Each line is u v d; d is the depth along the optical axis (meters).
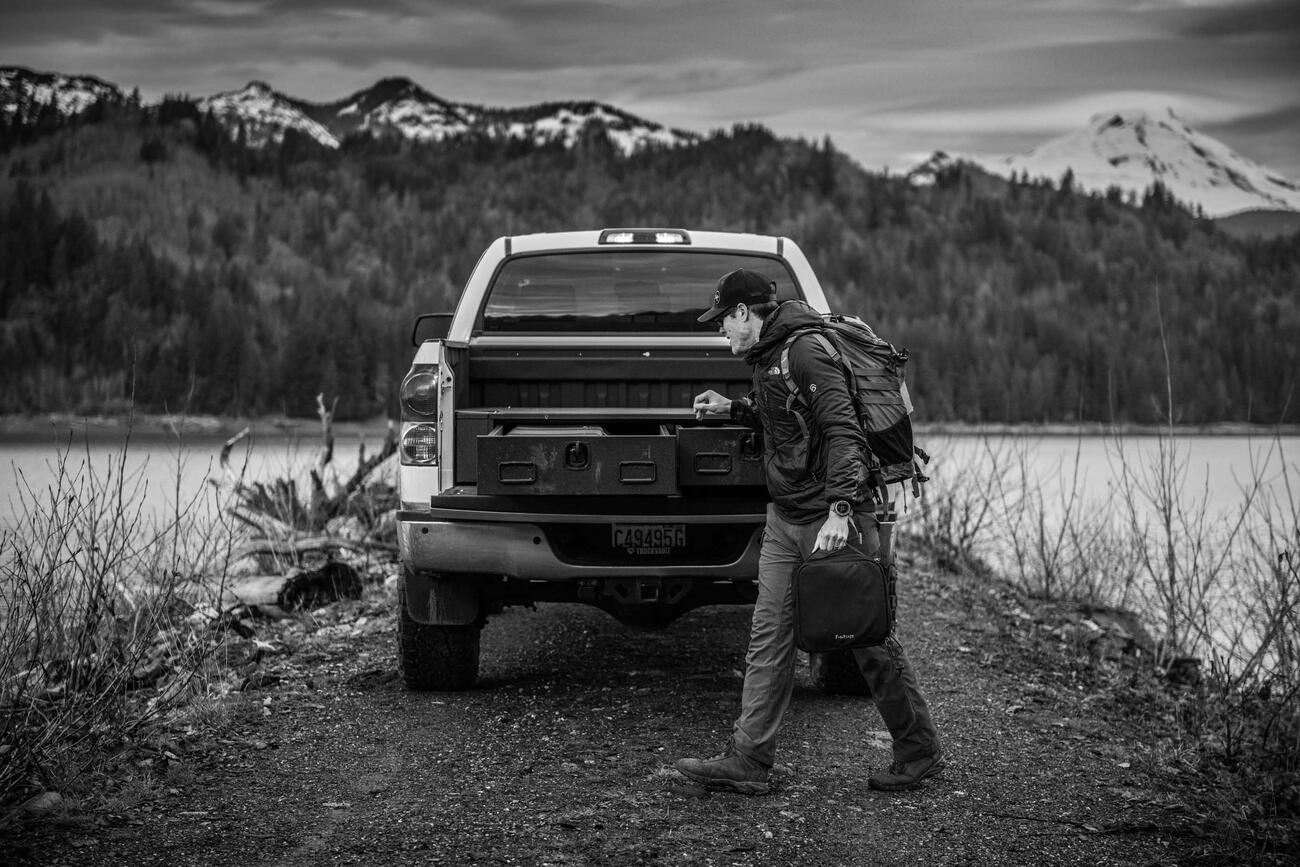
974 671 6.02
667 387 5.38
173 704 4.80
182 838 3.46
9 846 3.33
